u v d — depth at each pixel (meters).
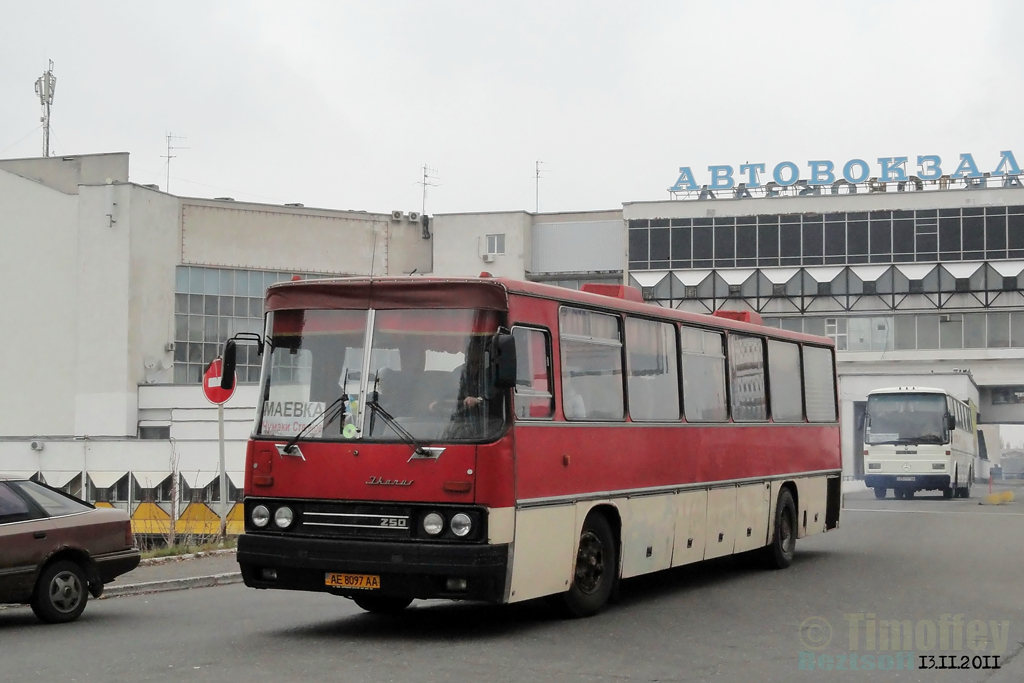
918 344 73.00
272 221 65.31
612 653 10.15
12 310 60.75
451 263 74.94
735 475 16.31
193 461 34.22
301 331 11.27
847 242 74.19
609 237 77.88
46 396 60.09
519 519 10.84
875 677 9.21
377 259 69.69
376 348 10.98
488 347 10.74
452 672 9.12
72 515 12.86
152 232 60.94
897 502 41.91
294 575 10.77
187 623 12.21
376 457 10.67
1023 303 71.38
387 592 10.50
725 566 18.23
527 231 76.69
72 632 11.62
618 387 13.15
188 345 62.16
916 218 73.25
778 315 74.75
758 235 75.19
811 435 19.52
